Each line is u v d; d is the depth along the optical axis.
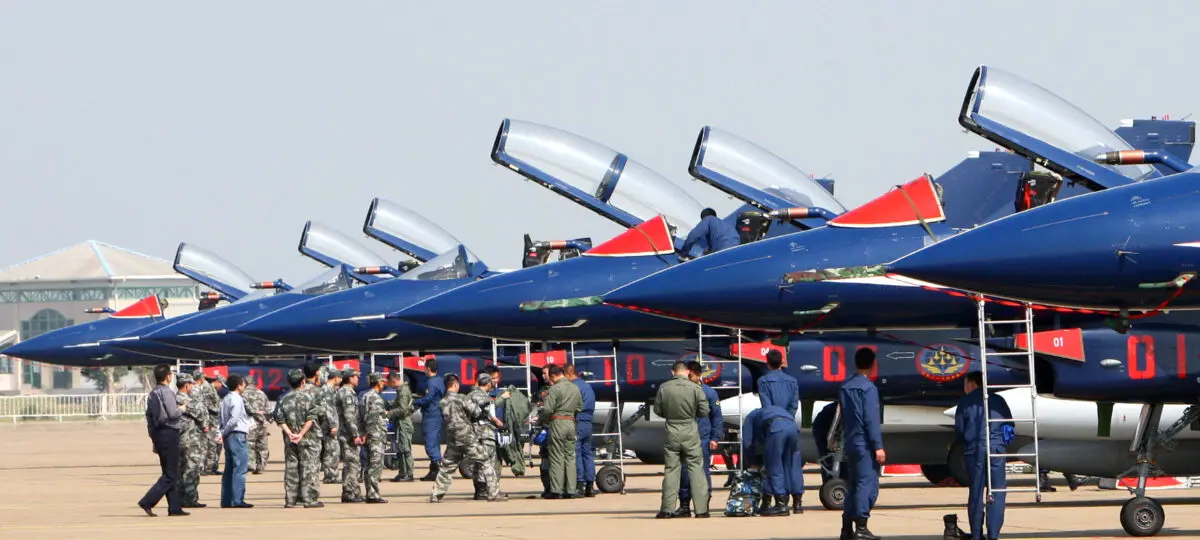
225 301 125.19
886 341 73.25
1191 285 49.53
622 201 76.81
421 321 76.38
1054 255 49.72
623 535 53.47
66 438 173.50
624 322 74.00
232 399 70.50
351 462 72.69
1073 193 70.38
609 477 75.56
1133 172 63.06
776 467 60.31
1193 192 49.84
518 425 84.62
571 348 83.19
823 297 63.84
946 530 48.97
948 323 64.50
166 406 66.06
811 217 70.00
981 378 48.25
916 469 89.00
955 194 75.94
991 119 59.41
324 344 92.75
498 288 75.56
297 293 105.81
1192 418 55.78
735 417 80.12
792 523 57.66
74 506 73.44
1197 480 76.75
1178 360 57.25
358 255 110.62
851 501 49.09
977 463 47.91
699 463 59.88
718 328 74.06
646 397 82.94
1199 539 51.66
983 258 50.41
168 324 116.19
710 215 72.50
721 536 52.84
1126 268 49.41
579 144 77.06
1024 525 56.75
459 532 55.88
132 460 123.00
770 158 71.88
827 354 73.56
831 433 65.00
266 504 72.69
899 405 74.81
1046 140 59.06
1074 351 58.22
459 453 71.62
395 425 91.19
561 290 74.25
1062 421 67.75
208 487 89.94
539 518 61.50
